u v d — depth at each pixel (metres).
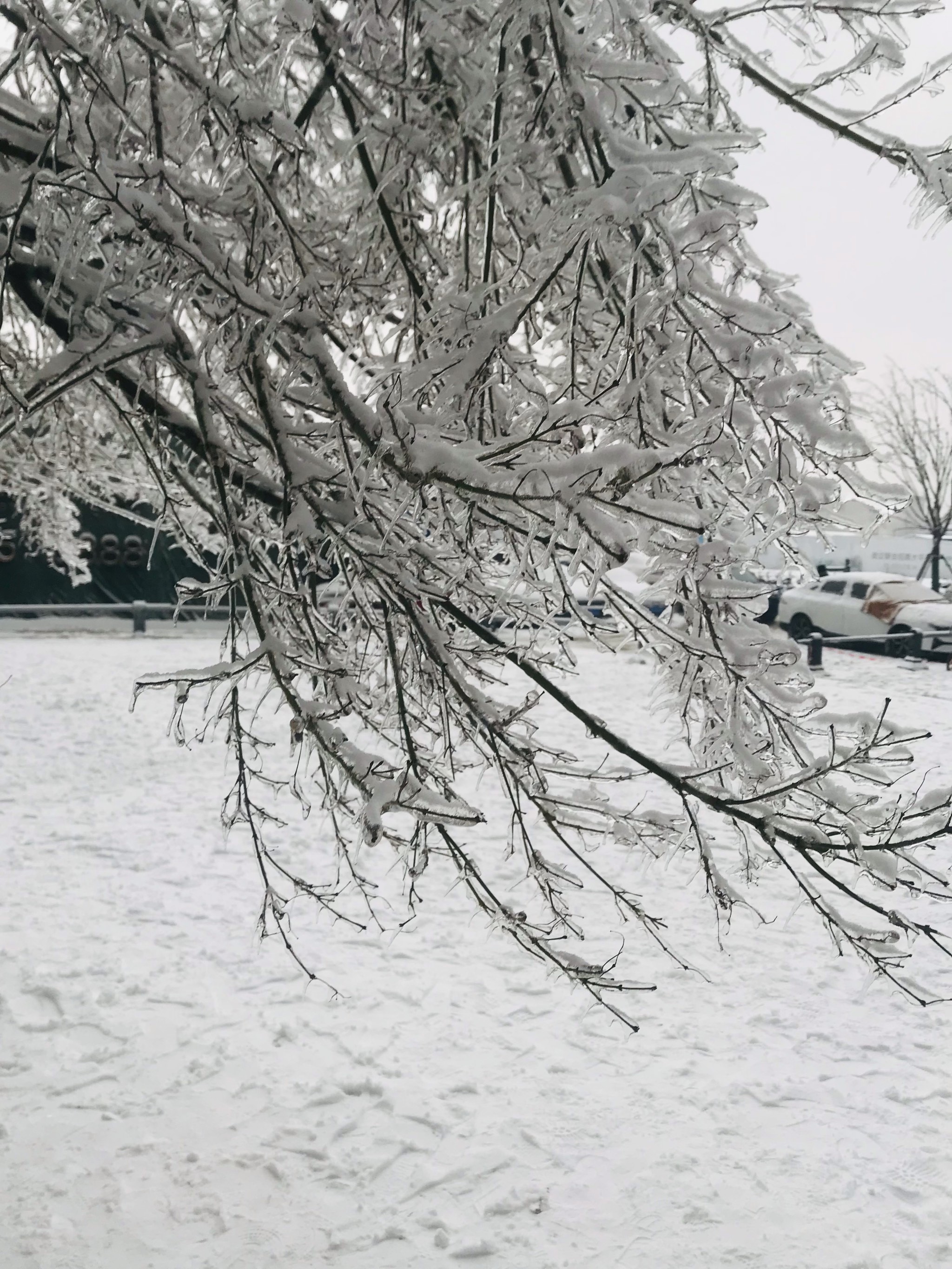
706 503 3.64
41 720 13.70
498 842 9.29
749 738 3.82
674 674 4.13
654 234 3.28
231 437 4.57
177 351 3.72
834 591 22.42
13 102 3.57
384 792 3.11
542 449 3.27
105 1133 4.85
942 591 32.16
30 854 8.66
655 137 3.67
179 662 18.23
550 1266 4.07
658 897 8.13
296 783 3.75
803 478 3.15
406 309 4.25
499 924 3.72
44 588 23.70
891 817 3.25
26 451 6.47
